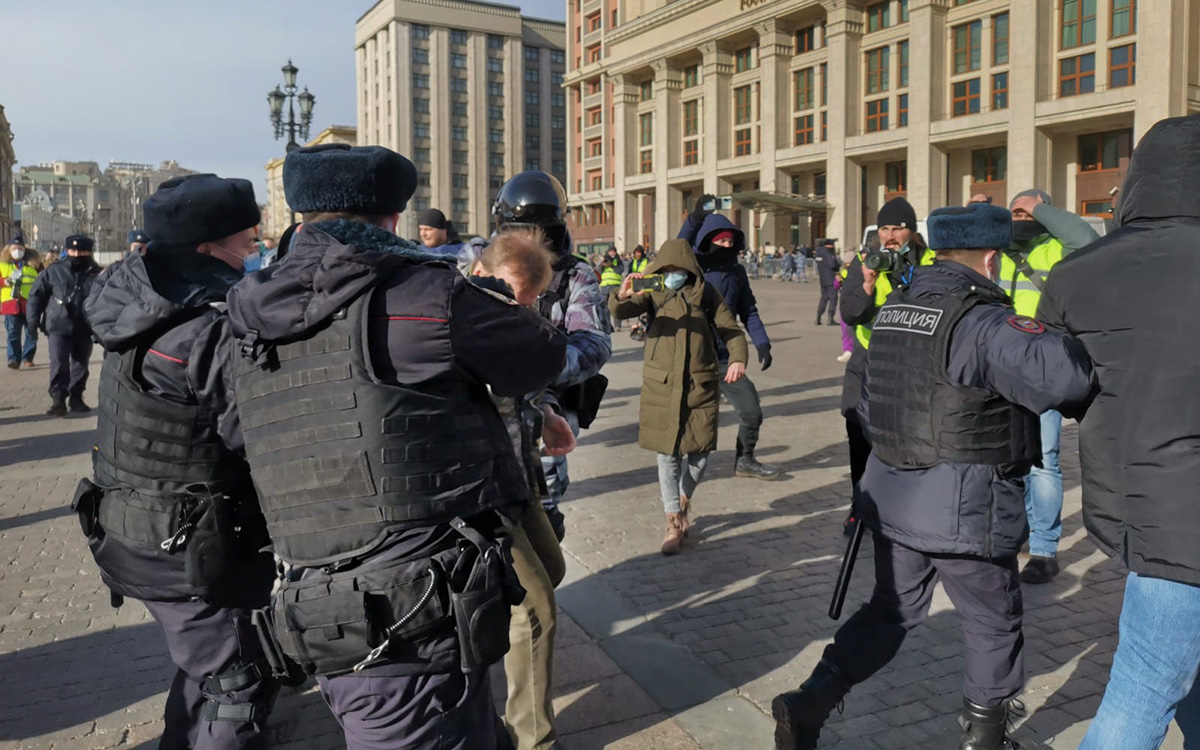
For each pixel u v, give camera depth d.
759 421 6.82
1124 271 2.20
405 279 1.87
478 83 101.12
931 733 3.25
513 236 2.56
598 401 3.25
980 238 2.76
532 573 2.77
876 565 2.94
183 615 2.39
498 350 1.92
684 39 59.78
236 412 2.21
